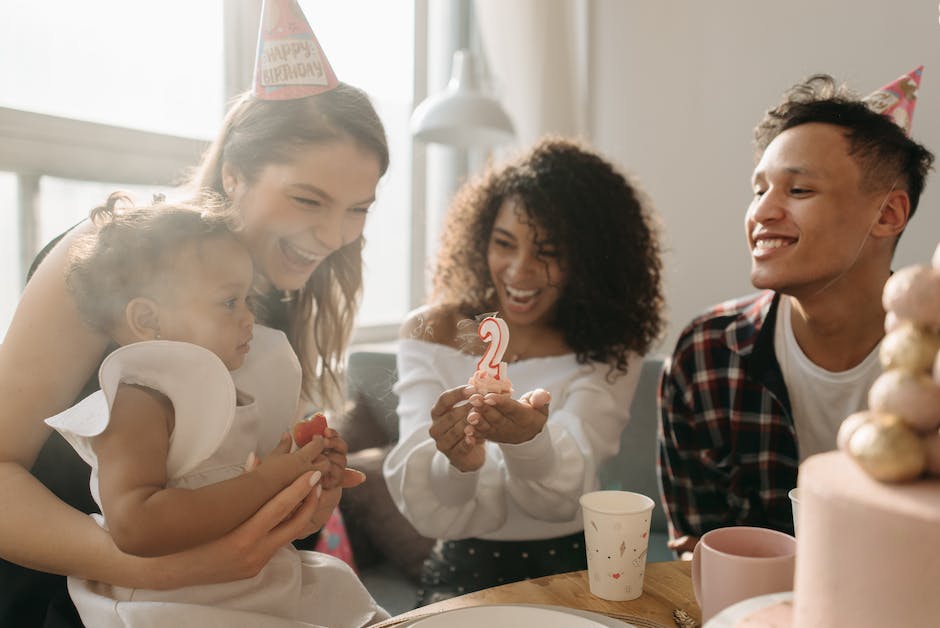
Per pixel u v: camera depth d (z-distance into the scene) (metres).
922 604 0.39
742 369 1.23
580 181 1.34
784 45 2.53
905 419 0.42
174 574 0.72
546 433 1.09
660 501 1.76
